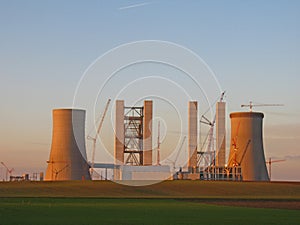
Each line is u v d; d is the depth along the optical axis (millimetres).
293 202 63875
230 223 37156
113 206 52906
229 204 59188
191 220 38875
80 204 55344
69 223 35906
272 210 49812
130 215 42344
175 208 51094
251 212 46938
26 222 36375
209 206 55094
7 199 62219
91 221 37344
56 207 50125
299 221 38875
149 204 57031
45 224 35219
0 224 35156
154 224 35969
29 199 63031
